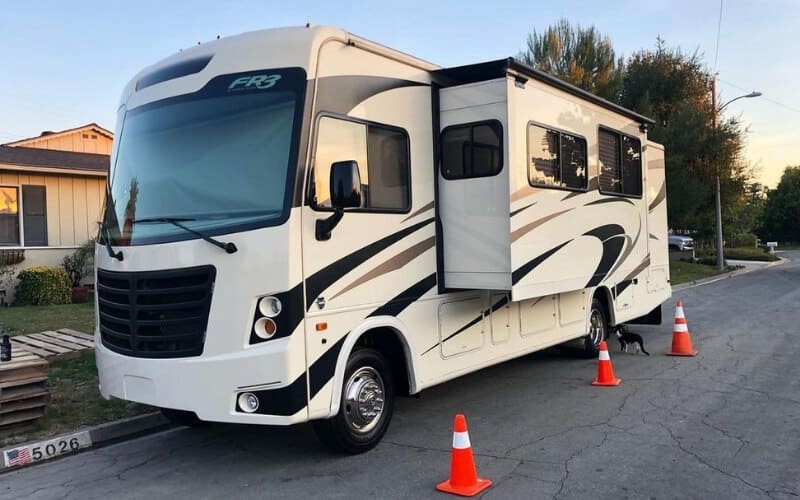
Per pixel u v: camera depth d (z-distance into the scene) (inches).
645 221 374.6
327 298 183.6
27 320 463.2
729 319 489.1
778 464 183.5
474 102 231.5
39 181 632.4
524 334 274.8
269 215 175.2
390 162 211.6
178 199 189.2
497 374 314.7
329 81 190.5
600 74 935.0
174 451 214.2
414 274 219.3
